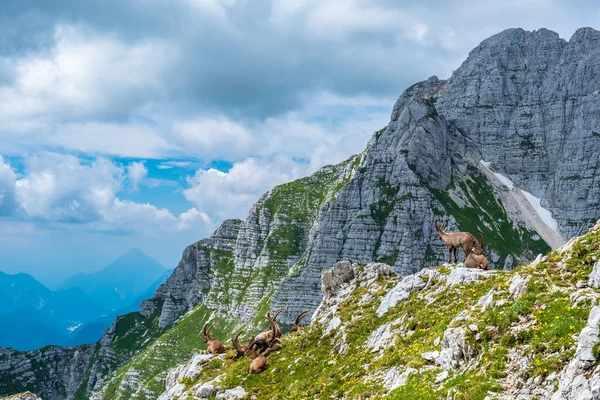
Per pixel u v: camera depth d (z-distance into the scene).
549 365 22.09
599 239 30.53
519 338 25.39
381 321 43.16
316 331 48.38
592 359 19.81
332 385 35.91
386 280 54.84
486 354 25.72
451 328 29.36
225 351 54.62
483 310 29.83
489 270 41.69
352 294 53.91
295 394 38.31
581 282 27.83
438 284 42.72
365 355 38.44
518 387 22.55
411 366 29.75
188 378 50.69
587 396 18.80
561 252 31.83
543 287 28.48
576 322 23.67
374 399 29.19
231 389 43.97
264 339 49.25
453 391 24.27
